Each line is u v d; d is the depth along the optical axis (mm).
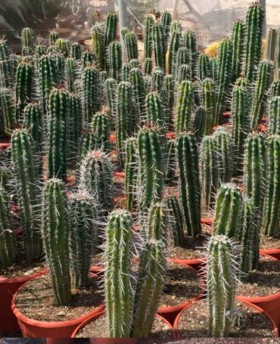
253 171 1117
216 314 849
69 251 964
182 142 1132
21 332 1089
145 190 1104
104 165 1166
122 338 836
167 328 913
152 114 1451
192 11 3525
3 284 1064
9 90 1770
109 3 3996
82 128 1513
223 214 945
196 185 1158
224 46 1835
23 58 1903
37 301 1002
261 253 1152
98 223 993
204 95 1679
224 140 1305
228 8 3605
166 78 1810
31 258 1146
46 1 3807
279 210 1186
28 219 1118
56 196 918
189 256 1128
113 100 1740
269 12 3857
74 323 935
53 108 1322
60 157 1349
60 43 2270
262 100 1726
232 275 828
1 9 3572
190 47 2053
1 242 1098
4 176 1211
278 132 1419
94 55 2068
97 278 1049
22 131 1115
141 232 1047
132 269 834
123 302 811
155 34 2117
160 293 843
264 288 1034
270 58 2242
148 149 1081
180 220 1140
